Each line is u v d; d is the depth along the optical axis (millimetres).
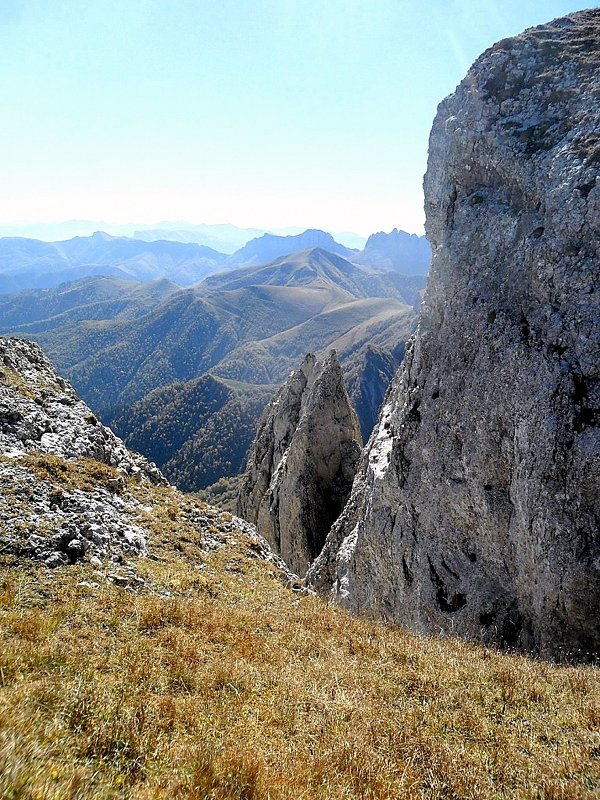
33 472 19375
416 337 31125
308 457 49562
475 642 19219
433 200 32062
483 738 10234
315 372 61125
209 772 7559
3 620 11023
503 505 21812
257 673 11734
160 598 14797
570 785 8477
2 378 28156
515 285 23234
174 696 10078
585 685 12883
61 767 6473
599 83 23562
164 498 24703
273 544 55219
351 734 9672
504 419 21703
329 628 16453
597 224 20047
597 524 17391
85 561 15289
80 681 9305
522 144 24938
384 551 28500
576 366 19438
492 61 28172
